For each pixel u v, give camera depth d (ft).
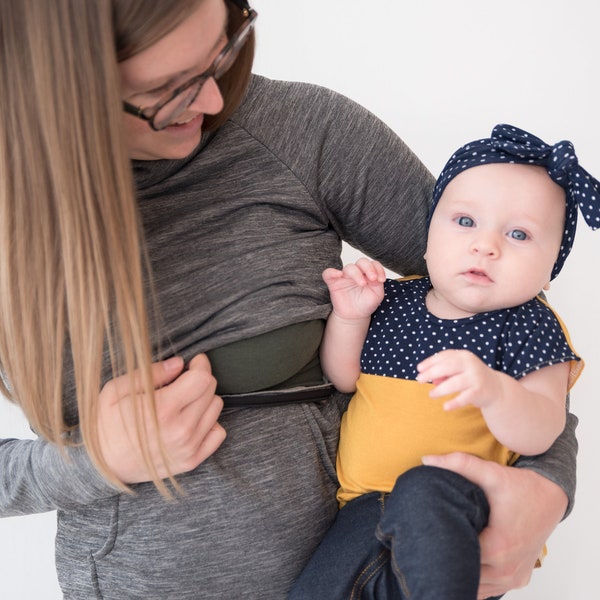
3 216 3.34
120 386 3.58
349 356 4.01
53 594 6.61
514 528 3.52
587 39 6.42
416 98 6.50
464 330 3.74
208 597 3.78
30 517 6.50
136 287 3.33
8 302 3.48
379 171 4.05
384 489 3.81
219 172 3.81
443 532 3.27
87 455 3.67
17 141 3.20
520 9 6.40
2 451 4.05
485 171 3.75
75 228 3.24
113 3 2.95
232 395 3.83
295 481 3.80
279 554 3.75
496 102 6.50
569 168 3.61
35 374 3.57
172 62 3.08
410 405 3.76
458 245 3.72
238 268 3.76
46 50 3.00
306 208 3.92
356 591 3.56
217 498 3.70
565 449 3.86
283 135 3.86
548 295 6.70
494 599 4.17
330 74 6.47
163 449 3.48
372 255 4.44
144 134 3.38
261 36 6.42
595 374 6.66
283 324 3.75
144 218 3.72
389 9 6.39
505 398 3.41
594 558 6.73
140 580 3.77
